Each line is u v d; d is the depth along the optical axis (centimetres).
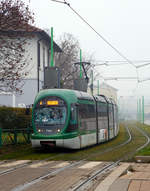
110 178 1062
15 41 2164
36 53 3753
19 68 2164
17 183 1030
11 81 2142
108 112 2898
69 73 5447
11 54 2141
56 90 2050
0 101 3675
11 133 2331
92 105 2378
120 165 1391
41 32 3700
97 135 2452
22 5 2128
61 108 1989
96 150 2108
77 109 2066
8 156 1806
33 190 930
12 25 2100
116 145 2478
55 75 3172
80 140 2072
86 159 1638
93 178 1104
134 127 6112
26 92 3731
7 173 1220
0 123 2830
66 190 928
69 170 1278
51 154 1891
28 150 2120
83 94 2258
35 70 3747
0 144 2166
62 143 1939
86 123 2205
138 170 1241
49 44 4278
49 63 4503
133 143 2634
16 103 3716
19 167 1369
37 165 1424
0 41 2098
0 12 2059
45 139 1955
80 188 954
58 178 1109
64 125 1962
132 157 1648
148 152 1797
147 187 905
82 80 3728
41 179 1093
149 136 3566
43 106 2019
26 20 2125
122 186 927
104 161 1555
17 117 2923
